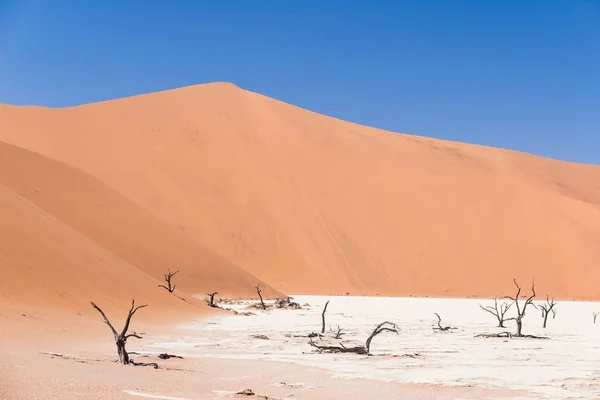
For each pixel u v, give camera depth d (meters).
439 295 82.44
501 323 36.03
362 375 16.16
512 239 90.75
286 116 111.31
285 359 19.11
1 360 13.08
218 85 119.88
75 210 57.06
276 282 79.69
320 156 101.81
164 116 107.06
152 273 55.00
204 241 84.12
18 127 99.31
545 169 112.88
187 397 11.27
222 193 91.81
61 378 11.78
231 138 103.06
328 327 33.22
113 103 110.38
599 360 20.20
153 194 89.88
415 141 115.00
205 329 29.28
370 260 85.69
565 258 88.44
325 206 91.44
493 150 118.94
